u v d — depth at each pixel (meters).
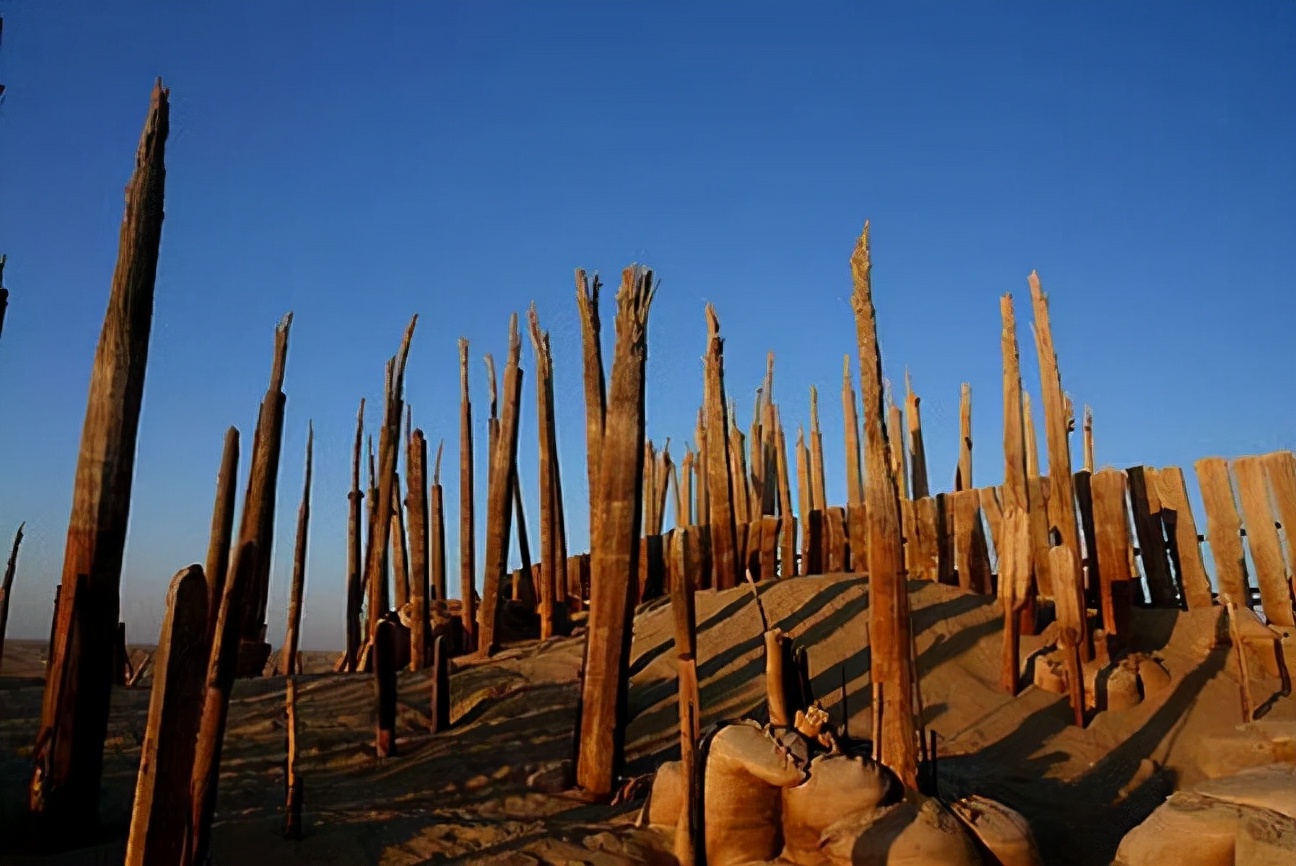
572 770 11.34
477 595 20.52
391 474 19.73
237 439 8.55
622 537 11.61
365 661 18.39
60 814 8.16
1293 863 6.94
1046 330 14.34
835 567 17.86
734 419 21.69
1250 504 13.69
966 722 12.25
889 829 8.08
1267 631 12.62
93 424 8.84
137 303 9.10
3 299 8.66
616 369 12.09
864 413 10.24
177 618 5.78
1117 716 12.08
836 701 13.11
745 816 8.58
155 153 9.43
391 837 9.05
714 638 15.43
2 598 10.12
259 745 12.59
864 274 10.74
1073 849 9.09
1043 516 15.10
